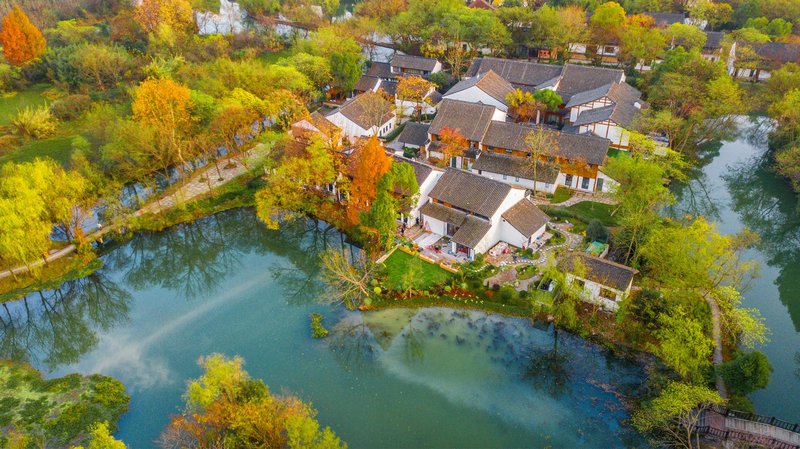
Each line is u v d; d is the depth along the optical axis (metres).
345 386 56.53
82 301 72.25
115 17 155.38
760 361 48.41
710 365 52.66
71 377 57.94
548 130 91.69
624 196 74.12
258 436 45.28
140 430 51.84
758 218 86.50
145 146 83.75
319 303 68.69
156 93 88.56
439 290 67.62
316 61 120.12
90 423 51.97
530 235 72.88
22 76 129.50
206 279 75.94
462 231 72.38
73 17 157.88
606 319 62.50
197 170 95.00
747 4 148.38
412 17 147.12
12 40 128.88
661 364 54.41
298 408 46.25
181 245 83.75
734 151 106.56
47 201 70.31
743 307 67.19
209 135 91.62
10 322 67.81
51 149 102.62
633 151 87.56
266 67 128.00
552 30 135.62
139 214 83.00
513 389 55.81
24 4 157.38
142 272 79.38
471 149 94.25
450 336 62.19
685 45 132.88
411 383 56.75
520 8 144.25
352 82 120.06
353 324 64.50
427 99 113.44
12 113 116.50
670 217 83.69
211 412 44.91
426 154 97.25
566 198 86.19
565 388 55.66
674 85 97.88
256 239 84.19
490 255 73.12
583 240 74.94
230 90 106.44
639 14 148.00
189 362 60.03
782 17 145.88
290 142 87.62
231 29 160.50
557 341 61.16
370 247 75.75
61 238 78.44
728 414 50.12
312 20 167.38
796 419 51.94
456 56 130.00
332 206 84.75
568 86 112.50
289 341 62.59
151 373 58.69
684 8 162.50
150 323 67.06
